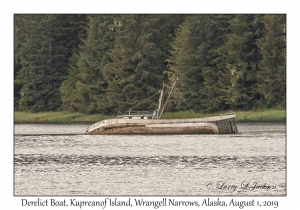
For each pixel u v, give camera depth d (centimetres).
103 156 18675
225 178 15212
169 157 18325
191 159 17950
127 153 19225
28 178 15362
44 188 14312
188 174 15675
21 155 19038
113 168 16550
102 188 14212
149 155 18788
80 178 15288
